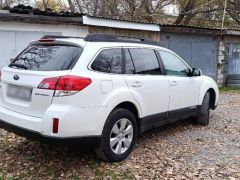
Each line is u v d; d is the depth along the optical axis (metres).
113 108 5.18
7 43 11.90
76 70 4.78
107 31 14.14
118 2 24.28
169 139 6.78
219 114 9.46
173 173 5.10
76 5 24.33
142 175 4.99
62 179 4.84
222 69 18.55
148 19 25.02
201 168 5.32
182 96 6.87
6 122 5.11
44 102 4.66
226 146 6.46
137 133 5.84
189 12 25.02
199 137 7.00
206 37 17.77
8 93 5.24
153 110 6.06
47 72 4.76
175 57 6.94
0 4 23.23
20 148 6.05
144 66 5.99
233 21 27.12
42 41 5.38
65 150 5.91
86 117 4.77
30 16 12.02
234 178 4.98
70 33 13.08
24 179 4.84
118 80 5.30
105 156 5.21
